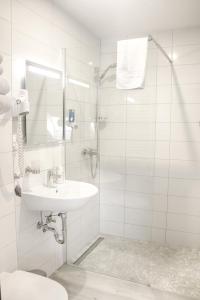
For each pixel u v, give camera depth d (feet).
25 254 5.80
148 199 8.73
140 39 7.07
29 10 5.50
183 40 7.86
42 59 6.04
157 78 8.04
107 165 8.98
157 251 8.31
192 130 8.03
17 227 5.48
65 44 6.88
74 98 7.48
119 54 7.36
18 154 5.36
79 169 7.90
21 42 5.32
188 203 8.34
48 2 6.13
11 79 5.10
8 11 4.92
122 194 8.98
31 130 5.83
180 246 8.58
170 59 8.00
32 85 5.77
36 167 5.98
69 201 5.09
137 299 6.03
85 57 7.84
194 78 7.84
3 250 5.13
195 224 8.34
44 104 6.25
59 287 4.28
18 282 4.36
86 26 7.72
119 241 8.95
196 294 6.25
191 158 8.14
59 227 7.10
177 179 8.36
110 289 6.37
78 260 7.72
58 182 6.58
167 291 6.33
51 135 6.61
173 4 6.31
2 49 4.83
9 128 5.08
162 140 8.34
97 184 9.00
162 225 8.70
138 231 8.98
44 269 6.56
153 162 8.52
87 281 6.68
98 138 8.87
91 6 6.50
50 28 6.25
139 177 8.72
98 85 8.44
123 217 9.06
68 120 7.27
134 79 7.27
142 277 6.91
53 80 6.53
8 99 4.40
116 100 8.41
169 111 8.14
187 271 7.21
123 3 6.28
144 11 6.73
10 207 5.24
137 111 8.35
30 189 5.76
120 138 8.68
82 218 8.21
